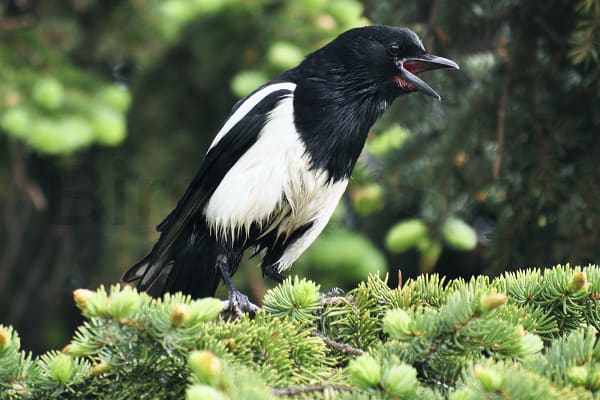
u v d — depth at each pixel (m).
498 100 9.64
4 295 13.66
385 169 10.16
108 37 12.51
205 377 3.90
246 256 12.13
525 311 5.52
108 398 5.11
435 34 9.55
